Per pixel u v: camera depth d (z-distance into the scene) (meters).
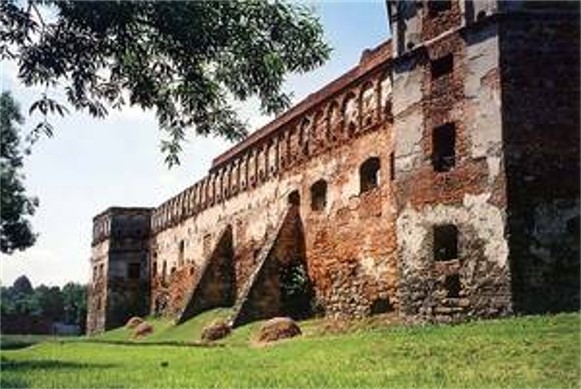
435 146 19.88
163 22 11.05
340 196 26.73
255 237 33.84
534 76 18.36
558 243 17.70
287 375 13.01
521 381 11.25
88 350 25.19
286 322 22.81
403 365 13.35
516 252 17.58
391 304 23.27
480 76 18.81
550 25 18.56
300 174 29.81
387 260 23.73
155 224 50.72
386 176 24.11
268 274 28.61
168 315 46.16
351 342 16.92
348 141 26.52
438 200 19.41
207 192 41.00
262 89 12.33
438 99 19.81
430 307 19.17
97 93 11.39
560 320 15.75
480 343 14.34
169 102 12.27
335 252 26.80
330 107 27.89
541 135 18.11
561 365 12.06
